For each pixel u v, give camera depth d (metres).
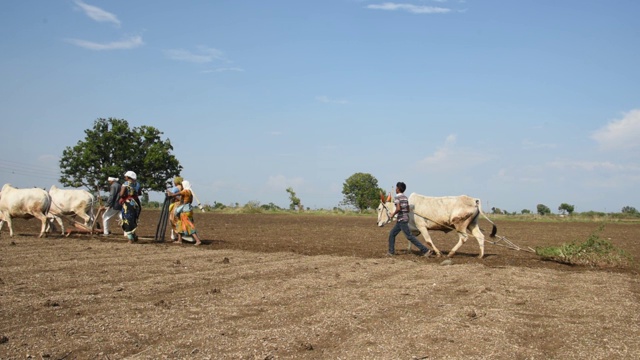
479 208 15.38
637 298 9.83
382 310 8.28
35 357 5.81
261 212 55.22
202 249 16.19
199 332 6.84
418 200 15.69
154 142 62.16
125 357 5.89
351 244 19.77
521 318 8.03
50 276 10.55
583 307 8.90
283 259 14.37
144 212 46.75
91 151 59.16
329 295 9.32
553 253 15.27
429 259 14.97
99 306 8.14
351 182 73.56
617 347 6.62
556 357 6.24
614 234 30.06
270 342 6.43
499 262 14.73
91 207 20.17
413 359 5.98
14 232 20.94
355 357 6.02
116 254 14.27
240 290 9.65
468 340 6.71
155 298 8.90
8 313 7.58
